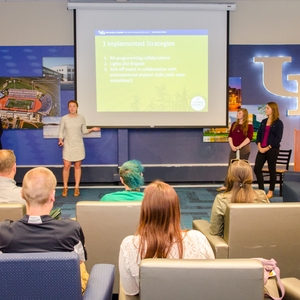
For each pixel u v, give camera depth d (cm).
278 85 645
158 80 623
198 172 650
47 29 625
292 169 651
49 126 639
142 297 122
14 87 631
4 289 124
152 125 630
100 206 217
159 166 647
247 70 641
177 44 617
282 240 213
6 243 144
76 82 620
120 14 611
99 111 625
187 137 650
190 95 626
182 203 516
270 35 638
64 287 125
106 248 221
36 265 123
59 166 643
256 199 234
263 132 533
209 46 619
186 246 142
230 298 121
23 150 642
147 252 139
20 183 643
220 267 120
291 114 647
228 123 638
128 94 625
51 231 146
